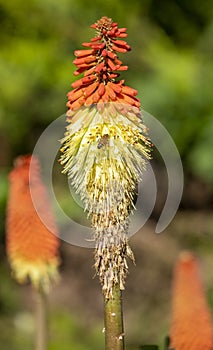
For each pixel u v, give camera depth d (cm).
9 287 1109
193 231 1274
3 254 1158
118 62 389
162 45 1284
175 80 1232
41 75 1221
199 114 1234
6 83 1216
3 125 1251
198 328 512
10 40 1216
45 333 616
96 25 394
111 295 392
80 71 398
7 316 1046
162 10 1296
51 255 613
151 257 1220
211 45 1277
